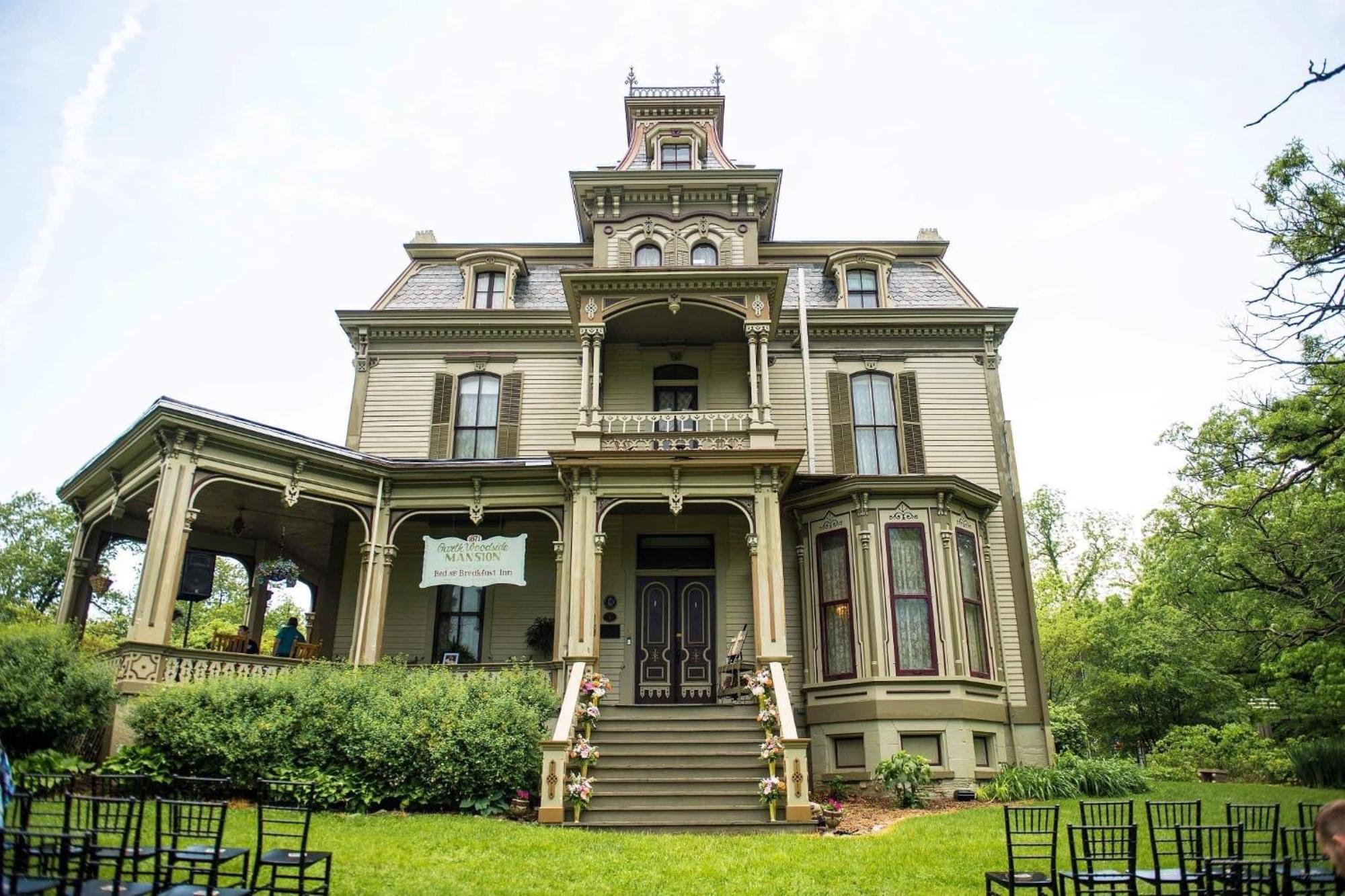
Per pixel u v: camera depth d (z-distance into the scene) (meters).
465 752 12.53
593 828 11.73
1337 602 18.75
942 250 22.89
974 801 15.12
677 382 20.55
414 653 18.58
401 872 8.40
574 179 20.75
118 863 5.27
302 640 17.64
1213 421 22.75
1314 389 14.78
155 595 13.70
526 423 20.47
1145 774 17.83
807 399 19.73
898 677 16.52
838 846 10.13
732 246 20.31
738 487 16.50
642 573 18.89
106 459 16.05
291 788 11.64
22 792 6.57
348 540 19.09
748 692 15.22
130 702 12.89
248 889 6.11
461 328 21.08
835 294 21.77
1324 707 21.59
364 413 20.59
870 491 17.59
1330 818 4.08
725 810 12.25
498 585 18.36
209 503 17.92
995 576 19.22
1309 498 20.52
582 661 15.08
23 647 12.05
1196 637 28.62
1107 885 7.95
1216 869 7.21
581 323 18.31
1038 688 18.22
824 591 17.88
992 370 20.84
